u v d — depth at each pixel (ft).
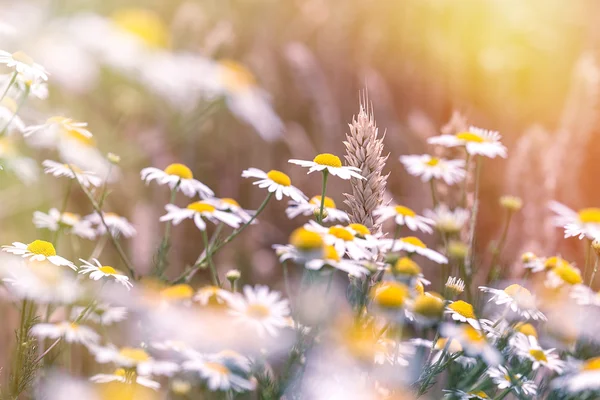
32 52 2.76
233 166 4.11
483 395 3.11
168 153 3.87
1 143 3.33
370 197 3.11
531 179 3.71
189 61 2.82
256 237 3.98
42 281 3.02
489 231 4.02
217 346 3.05
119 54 2.77
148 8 4.01
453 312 3.09
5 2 3.03
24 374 3.05
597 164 4.08
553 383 3.08
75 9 3.08
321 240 2.99
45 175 3.51
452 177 3.49
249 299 3.06
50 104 3.50
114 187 3.74
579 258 3.72
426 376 3.04
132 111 3.64
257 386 3.17
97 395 3.07
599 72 3.89
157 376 3.35
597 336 3.19
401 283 3.05
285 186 3.22
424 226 3.23
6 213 3.47
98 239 3.60
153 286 3.16
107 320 3.24
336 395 2.94
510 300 3.15
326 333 3.00
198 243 3.94
